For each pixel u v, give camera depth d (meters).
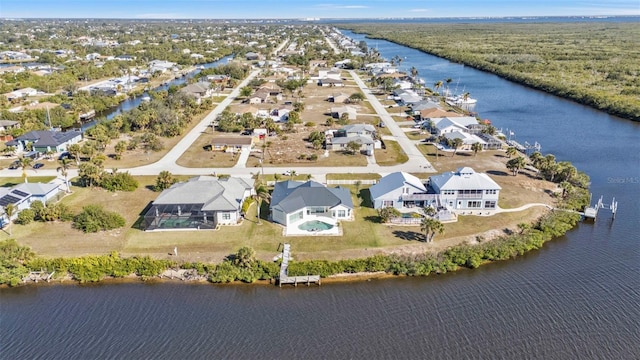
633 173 97.88
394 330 49.69
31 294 56.34
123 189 85.06
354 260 60.59
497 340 48.38
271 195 80.94
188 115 138.25
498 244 65.44
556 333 49.47
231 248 64.50
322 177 92.31
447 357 46.00
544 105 166.38
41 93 178.62
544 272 61.16
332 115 147.38
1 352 46.69
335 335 48.91
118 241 66.25
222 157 105.12
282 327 50.12
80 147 108.38
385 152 108.69
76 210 76.31
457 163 100.94
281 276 57.75
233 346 47.28
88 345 47.59
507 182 88.88
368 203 79.81
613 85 189.25
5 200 74.38
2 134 121.81
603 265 62.94
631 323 51.09
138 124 127.38
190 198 73.25
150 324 50.66
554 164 90.25
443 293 56.31
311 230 69.50
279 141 117.94
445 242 66.44
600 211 79.75
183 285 57.75
